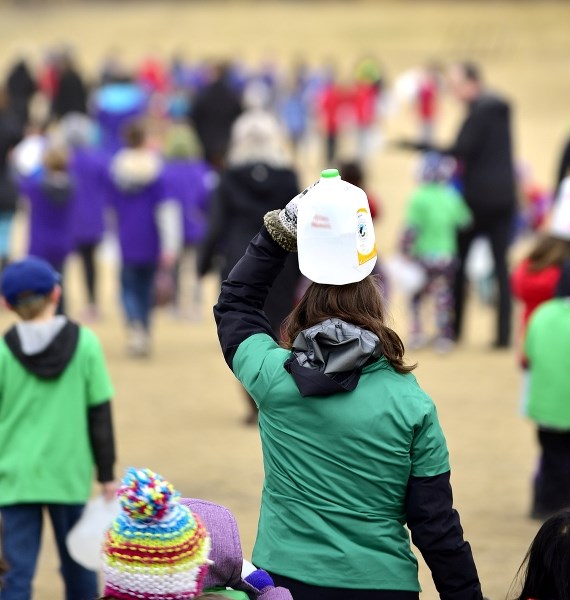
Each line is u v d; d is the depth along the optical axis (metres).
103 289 38.06
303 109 73.06
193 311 32.69
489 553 14.91
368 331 8.25
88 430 12.05
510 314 28.11
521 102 88.62
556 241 16.95
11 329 11.95
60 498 11.80
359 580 8.19
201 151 45.69
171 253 31.33
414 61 122.88
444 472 8.27
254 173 20.23
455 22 139.50
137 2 163.25
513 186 27.30
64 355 11.83
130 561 7.10
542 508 15.58
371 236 8.39
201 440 20.42
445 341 27.94
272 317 19.66
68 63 55.22
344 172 21.11
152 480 7.18
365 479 8.20
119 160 26.86
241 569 8.39
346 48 130.62
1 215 32.09
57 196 27.56
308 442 8.28
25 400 11.81
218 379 25.45
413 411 8.16
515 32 133.50
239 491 17.48
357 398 8.19
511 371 25.89
